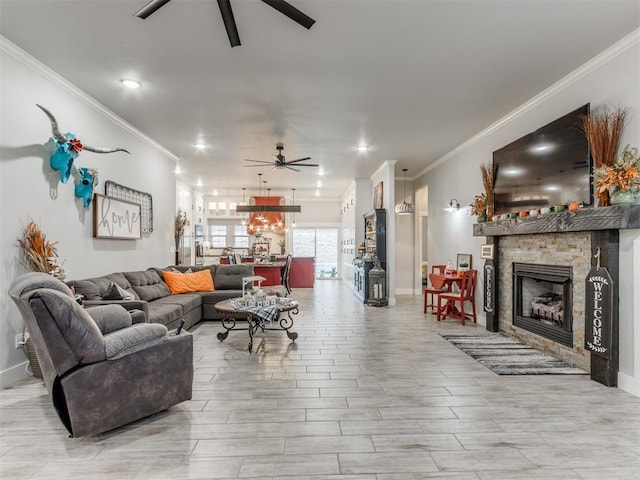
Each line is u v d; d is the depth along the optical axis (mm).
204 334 4785
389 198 7156
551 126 3672
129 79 3580
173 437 2211
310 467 1915
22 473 1858
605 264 2973
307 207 12977
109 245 4516
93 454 2029
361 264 7691
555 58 3207
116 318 2822
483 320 5340
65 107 3650
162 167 6262
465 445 2121
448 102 4195
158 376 2438
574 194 3359
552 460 1975
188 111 4453
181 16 2586
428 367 3477
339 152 6469
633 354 2826
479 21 2666
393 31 2791
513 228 4195
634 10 2529
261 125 4992
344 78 3584
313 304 7328
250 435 2234
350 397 2791
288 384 3051
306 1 2424
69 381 2070
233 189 11055
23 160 3125
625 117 2926
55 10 2520
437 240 7180
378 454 2033
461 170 6043
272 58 3199
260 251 12219
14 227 3031
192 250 10711
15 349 3043
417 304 7281
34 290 2096
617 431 2273
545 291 4457
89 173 3904
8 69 2967
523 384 3047
